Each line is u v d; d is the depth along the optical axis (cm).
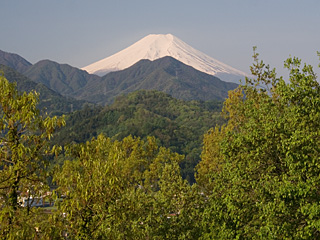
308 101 1998
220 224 2272
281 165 2009
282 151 1972
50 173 1794
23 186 1747
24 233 1556
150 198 2830
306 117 1959
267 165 2073
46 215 1762
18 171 1675
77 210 1817
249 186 2094
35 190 1747
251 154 2064
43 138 1725
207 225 2500
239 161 2177
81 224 1817
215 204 2261
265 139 2050
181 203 2956
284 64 2189
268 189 1875
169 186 2984
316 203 1711
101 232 1834
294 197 1786
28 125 1705
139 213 2677
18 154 1628
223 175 2383
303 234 1800
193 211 2911
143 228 2631
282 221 1888
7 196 1694
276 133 1997
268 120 2172
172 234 2772
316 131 1928
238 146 2123
